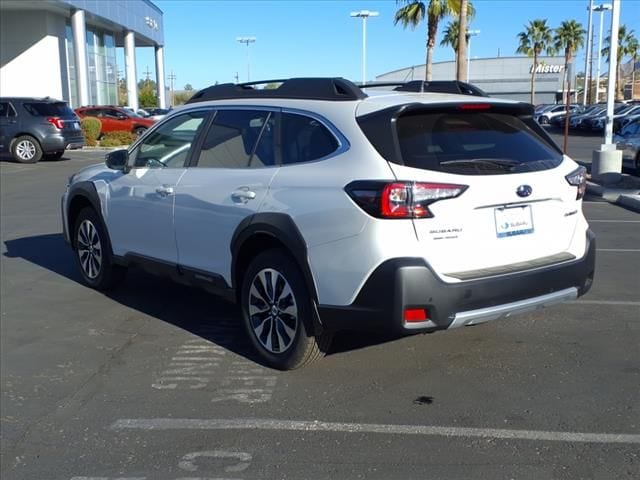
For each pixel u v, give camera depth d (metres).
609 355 5.32
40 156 22.20
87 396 4.81
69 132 22.86
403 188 4.19
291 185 4.74
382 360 5.26
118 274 7.12
